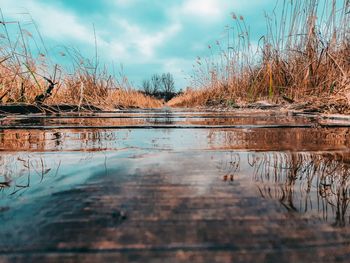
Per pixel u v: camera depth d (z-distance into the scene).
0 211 0.55
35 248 0.42
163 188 0.70
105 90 6.95
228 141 1.49
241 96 7.19
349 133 1.76
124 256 0.40
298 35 5.13
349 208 0.58
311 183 0.75
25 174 0.84
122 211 0.56
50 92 4.86
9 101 4.43
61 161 1.01
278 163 0.98
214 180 0.77
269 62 5.97
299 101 4.78
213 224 0.50
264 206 0.59
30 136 1.74
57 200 0.61
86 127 2.19
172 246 0.42
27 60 4.64
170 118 3.34
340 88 3.59
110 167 0.91
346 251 0.42
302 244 0.43
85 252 0.41
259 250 0.42
